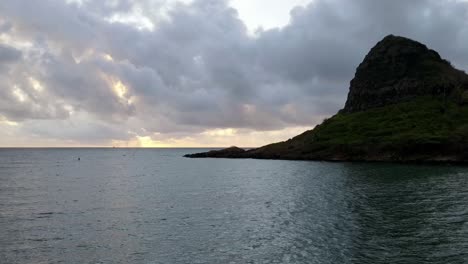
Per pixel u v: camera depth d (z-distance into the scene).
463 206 43.62
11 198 58.00
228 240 32.41
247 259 27.55
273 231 34.94
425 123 138.38
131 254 29.22
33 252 29.83
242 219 40.44
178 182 79.81
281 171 97.81
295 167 108.38
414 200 48.03
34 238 33.84
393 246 29.55
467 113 140.00
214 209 46.56
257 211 44.53
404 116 149.50
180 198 56.25
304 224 37.22
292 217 40.53
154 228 37.16
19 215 44.09
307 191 58.97
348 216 40.00
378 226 35.56
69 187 73.31
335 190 58.66
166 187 71.00
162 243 31.94
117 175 103.12
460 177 72.75
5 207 49.59
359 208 43.97
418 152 118.50
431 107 152.50
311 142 154.88
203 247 30.62
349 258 27.12
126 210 46.81
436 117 142.38
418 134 126.81
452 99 156.75
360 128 149.50
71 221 40.69
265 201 51.44
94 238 33.72
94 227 37.84
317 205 46.69
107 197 58.41
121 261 27.70
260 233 34.38
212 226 37.56
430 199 48.44
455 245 29.48
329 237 32.38
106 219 41.56
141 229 36.81
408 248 29.00
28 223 39.81
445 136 119.56
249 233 34.50
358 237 32.16
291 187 64.75
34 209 47.97
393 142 124.94
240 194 59.25
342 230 34.53
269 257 27.83
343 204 46.72
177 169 120.62
